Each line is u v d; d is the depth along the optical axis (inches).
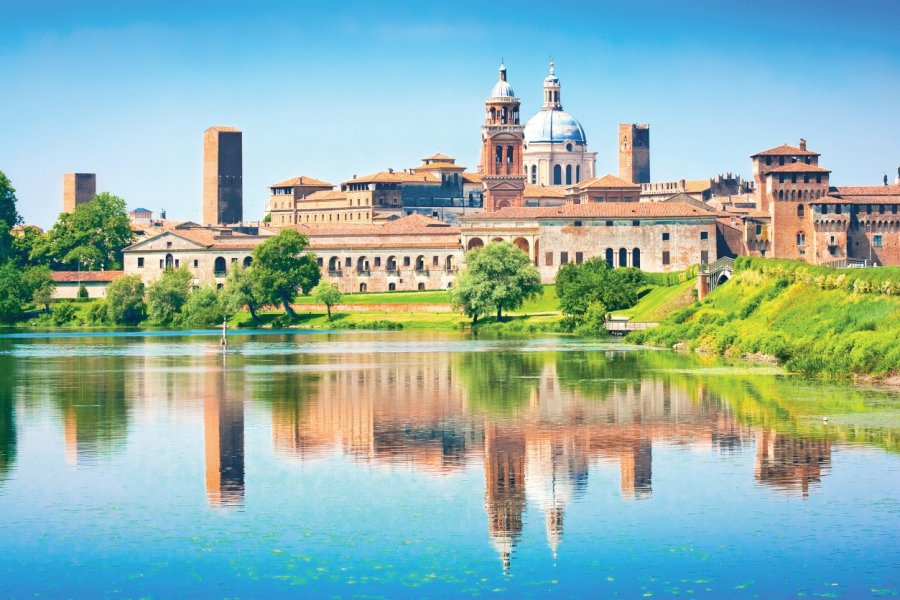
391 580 4685.0
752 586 4616.1
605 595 4552.2
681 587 4611.2
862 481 5920.3
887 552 4928.6
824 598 4517.7
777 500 5625.0
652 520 5354.3
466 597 4534.9
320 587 4626.0
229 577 4724.4
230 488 5905.5
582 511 5497.1
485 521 5364.2
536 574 4746.6
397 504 5625.0
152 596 4559.5
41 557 4928.6
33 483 5999.0
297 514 5467.5
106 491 5851.4
